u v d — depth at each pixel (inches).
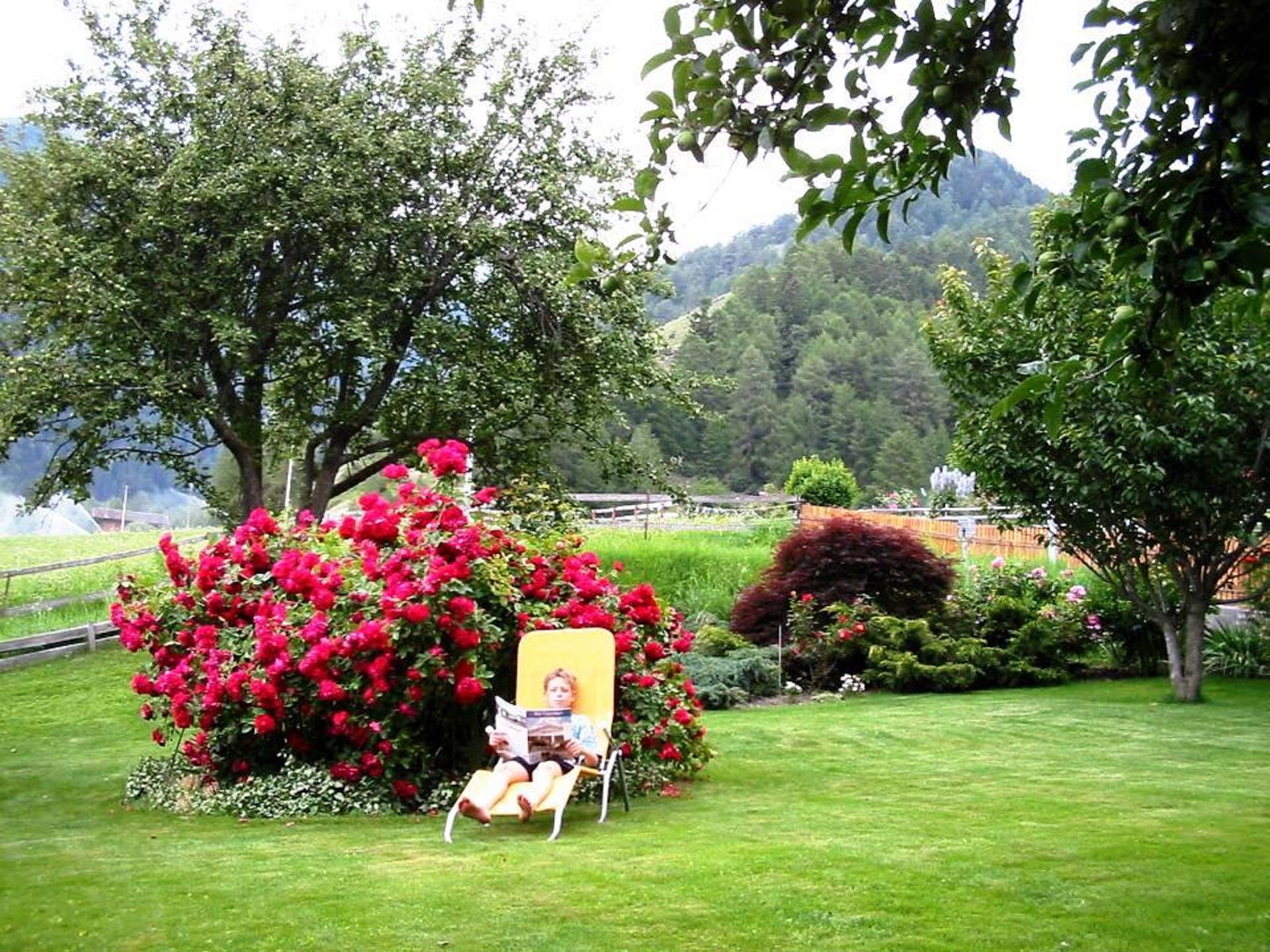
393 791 302.0
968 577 714.2
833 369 2952.8
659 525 1016.9
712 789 321.1
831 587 622.5
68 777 382.3
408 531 325.4
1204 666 588.7
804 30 139.6
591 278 142.4
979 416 495.8
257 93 717.3
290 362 762.2
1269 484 452.8
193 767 339.3
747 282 3481.8
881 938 163.3
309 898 189.2
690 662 581.9
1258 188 126.6
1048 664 597.9
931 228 4771.2
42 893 195.9
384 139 728.3
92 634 740.7
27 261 671.8
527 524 364.5
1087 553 524.1
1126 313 132.8
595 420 816.9
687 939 163.9
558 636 303.1
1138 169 133.1
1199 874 197.0
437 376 740.7
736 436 2679.6
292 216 724.7
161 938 167.9
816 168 134.9
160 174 721.6
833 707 526.3
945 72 138.3
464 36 812.0
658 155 139.9
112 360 675.4
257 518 360.8
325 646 294.0
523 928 170.6
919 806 282.5
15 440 697.0
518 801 250.7
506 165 794.2
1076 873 198.5
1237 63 124.6
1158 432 432.5
